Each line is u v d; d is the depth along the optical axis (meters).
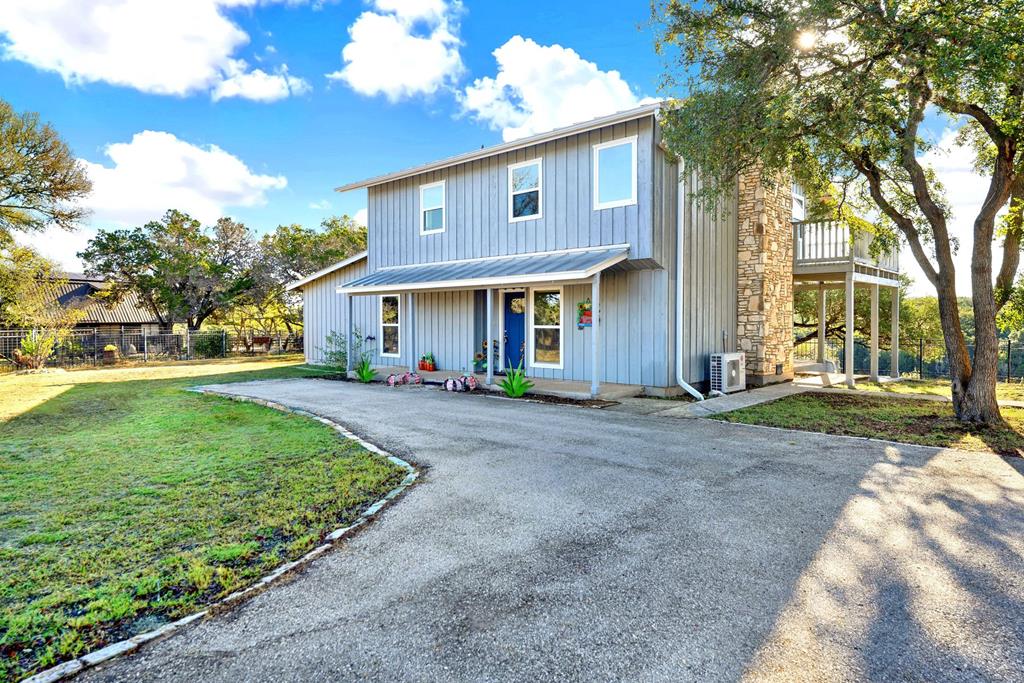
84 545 3.96
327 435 7.61
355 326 18.22
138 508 4.71
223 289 29.31
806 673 2.54
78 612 3.07
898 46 7.14
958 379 8.66
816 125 8.40
